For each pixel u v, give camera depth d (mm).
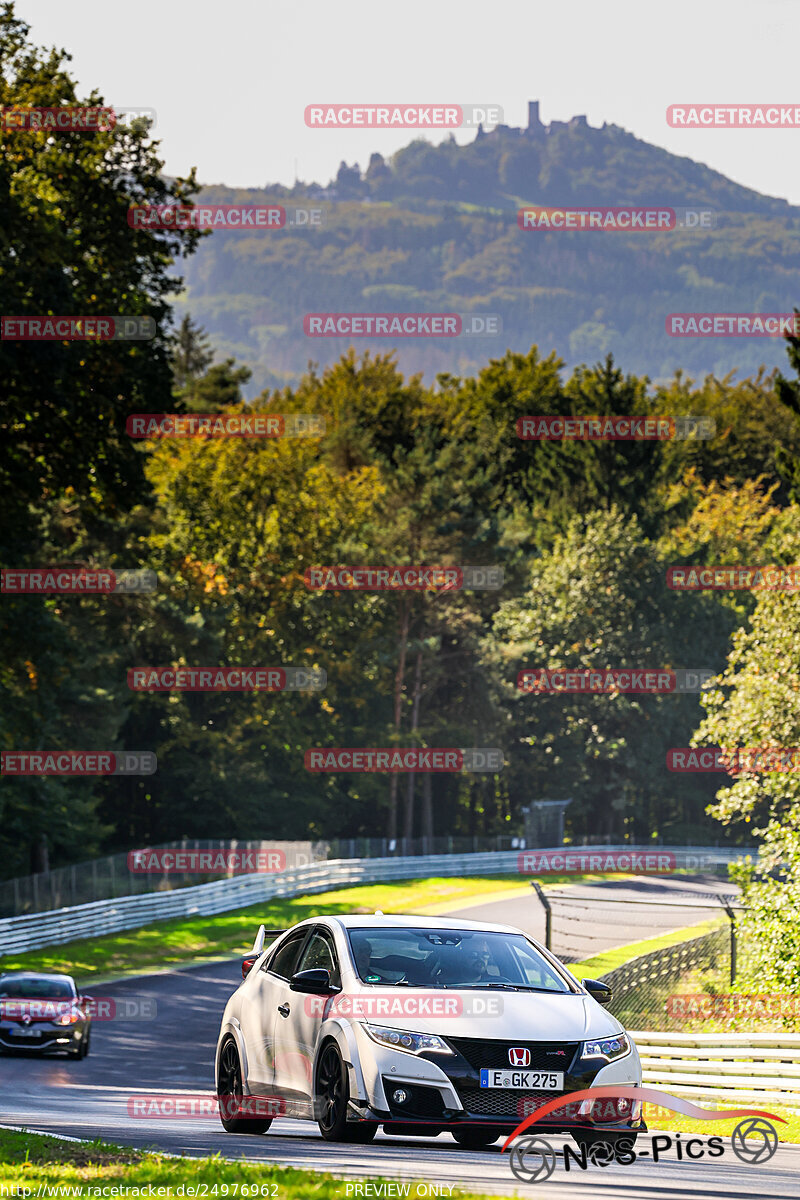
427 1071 32781
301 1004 36344
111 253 123000
